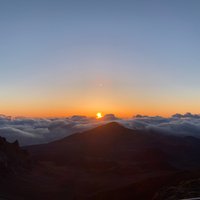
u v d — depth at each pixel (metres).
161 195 66.06
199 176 122.94
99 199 136.75
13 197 168.38
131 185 135.75
